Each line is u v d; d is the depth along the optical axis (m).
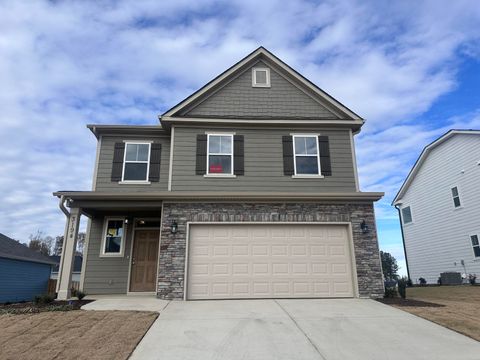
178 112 11.89
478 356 5.18
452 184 18.27
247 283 9.85
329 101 12.41
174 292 9.55
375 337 6.04
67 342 5.58
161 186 11.70
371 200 10.71
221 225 10.31
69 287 9.66
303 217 10.45
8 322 6.70
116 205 10.49
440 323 6.89
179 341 5.76
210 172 11.22
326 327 6.61
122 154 11.99
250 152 11.52
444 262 18.70
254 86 12.61
